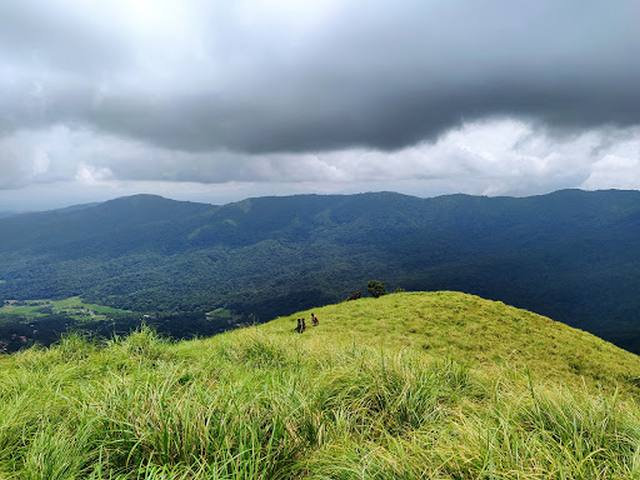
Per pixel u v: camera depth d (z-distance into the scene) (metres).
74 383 6.84
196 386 5.30
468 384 6.51
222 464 3.47
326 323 27.17
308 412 4.55
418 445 3.76
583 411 4.45
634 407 4.82
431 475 3.15
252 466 3.37
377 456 3.56
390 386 5.57
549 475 3.08
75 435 3.96
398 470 3.30
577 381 18.38
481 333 24.12
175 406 4.31
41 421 4.56
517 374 7.38
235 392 4.86
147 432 3.87
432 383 5.80
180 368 7.12
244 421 4.09
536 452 3.55
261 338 10.58
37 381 6.86
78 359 9.52
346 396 5.32
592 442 3.86
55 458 3.55
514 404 4.82
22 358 9.71
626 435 4.07
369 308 30.47
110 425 4.15
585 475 3.19
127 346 9.84
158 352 9.92
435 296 32.72
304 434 4.33
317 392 5.29
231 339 11.52
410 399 5.14
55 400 5.25
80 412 4.55
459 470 3.33
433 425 4.52
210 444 3.80
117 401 4.62
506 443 3.57
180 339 13.20
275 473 3.61
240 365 8.66
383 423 4.90
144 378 5.88
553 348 22.81
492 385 6.44
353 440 4.26
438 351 20.56
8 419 4.41
